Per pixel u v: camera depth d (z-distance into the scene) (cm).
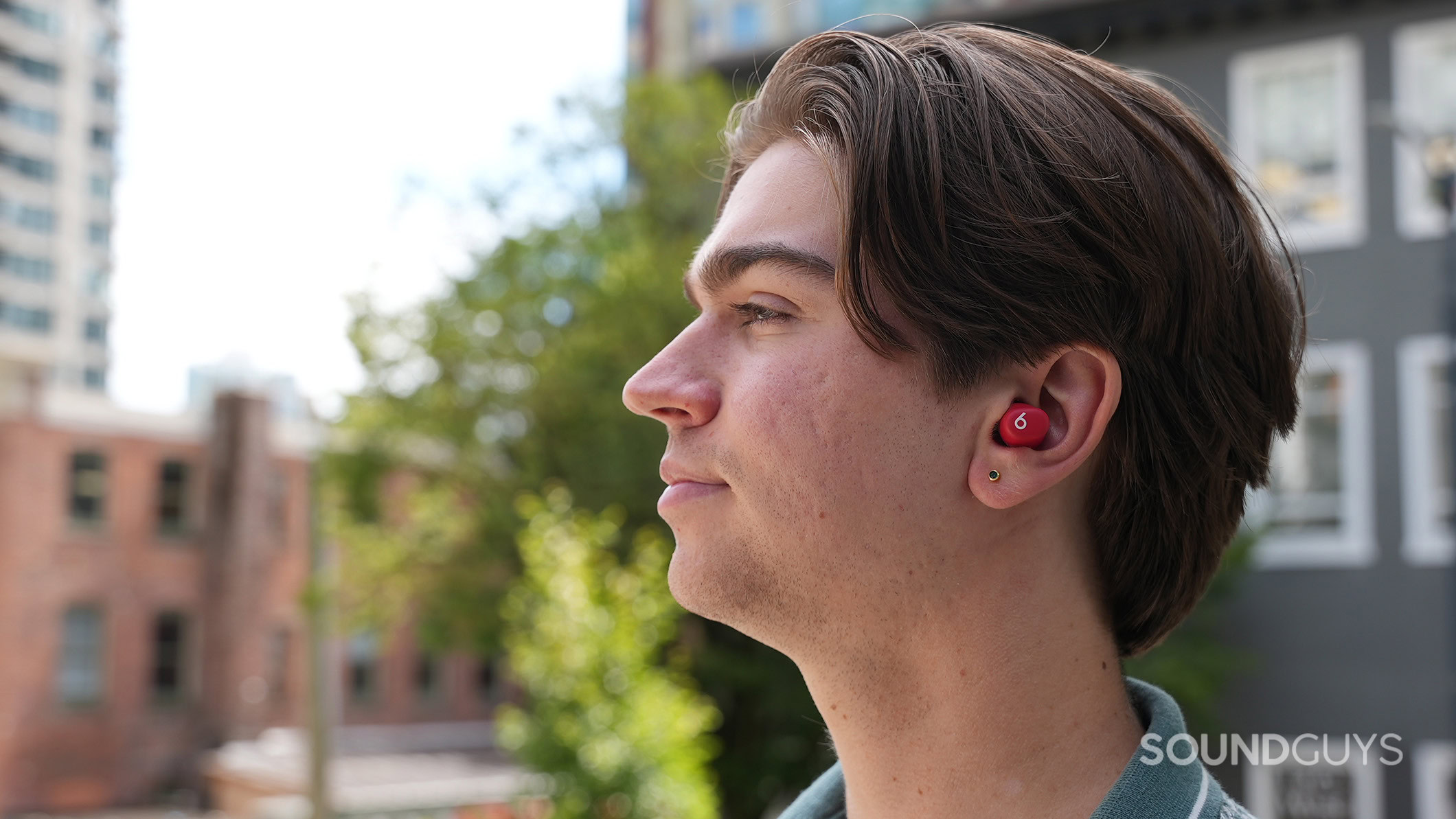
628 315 1131
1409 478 1065
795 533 68
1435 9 1084
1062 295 67
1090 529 72
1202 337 71
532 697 838
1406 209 1078
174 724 2375
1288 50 1134
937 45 72
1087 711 70
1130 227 68
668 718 773
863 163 67
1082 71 73
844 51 73
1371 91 1100
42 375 2225
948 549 68
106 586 2308
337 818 1847
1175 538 72
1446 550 1046
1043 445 68
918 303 66
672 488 72
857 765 73
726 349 72
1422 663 1047
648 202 1232
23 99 1845
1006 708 69
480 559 1200
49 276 2078
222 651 2438
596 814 721
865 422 67
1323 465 1102
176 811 2281
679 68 1831
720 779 1135
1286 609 1100
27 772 2172
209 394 2505
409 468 1251
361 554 1252
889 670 70
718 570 70
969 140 68
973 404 68
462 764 2464
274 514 2562
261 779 2141
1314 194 1119
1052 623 70
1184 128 75
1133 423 70
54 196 1975
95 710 2275
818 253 68
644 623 827
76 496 2294
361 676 2638
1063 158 67
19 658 2180
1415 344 1066
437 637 1231
